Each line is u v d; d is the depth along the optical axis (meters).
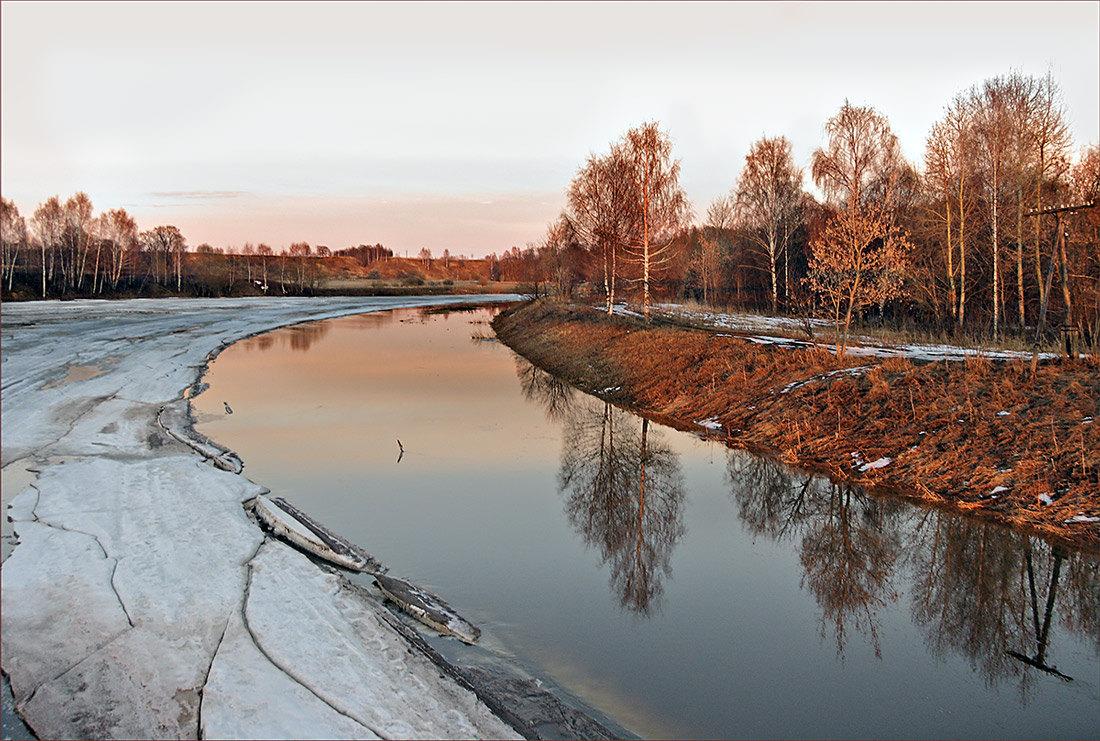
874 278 19.92
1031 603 8.96
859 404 15.49
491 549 10.70
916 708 6.79
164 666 6.85
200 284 79.38
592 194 33.91
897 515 11.70
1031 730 6.44
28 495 11.77
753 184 37.00
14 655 7.06
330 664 6.95
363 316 60.72
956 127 25.91
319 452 15.97
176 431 16.78
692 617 8.66
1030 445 12.05
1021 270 23.52
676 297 46.44
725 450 16.02
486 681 7.04
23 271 64.06
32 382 22.36
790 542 11.16
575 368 27.23
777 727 6.44
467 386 25.31
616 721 6.49
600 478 14.42
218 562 9.23
